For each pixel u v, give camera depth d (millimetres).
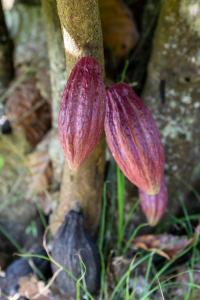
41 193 1216
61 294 1045
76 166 701
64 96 689
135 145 740
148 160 745
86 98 673
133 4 1213
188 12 943
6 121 1251
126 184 1090
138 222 1126
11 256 1186
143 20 1191
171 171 1115
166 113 1068
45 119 1265
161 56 1015
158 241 1077
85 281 993
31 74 1275
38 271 1086
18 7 1313
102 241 1062
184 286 1039
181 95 1045
